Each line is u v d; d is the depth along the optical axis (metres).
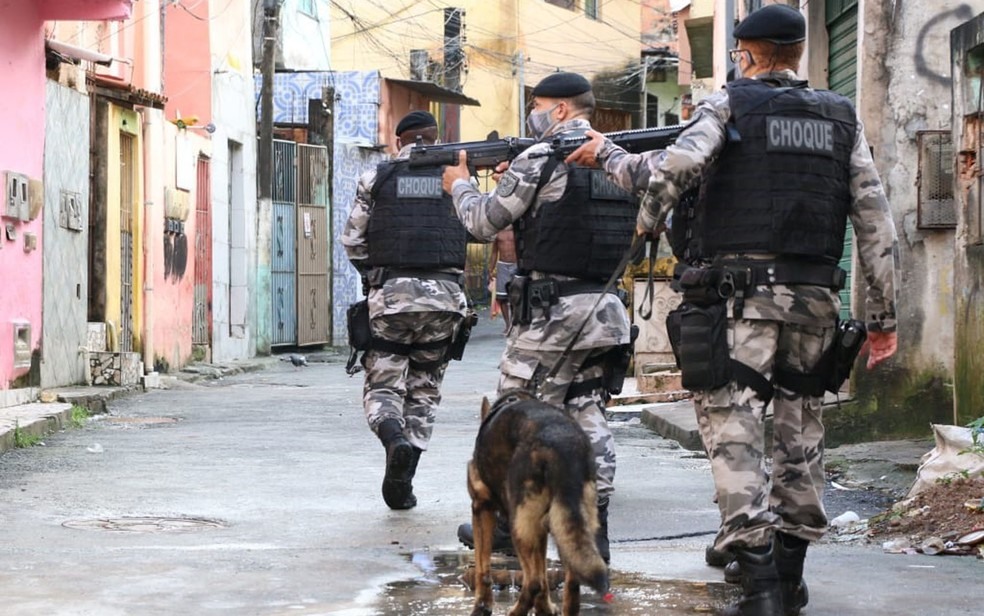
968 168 11.55
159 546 8.80
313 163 34.91
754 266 6.49
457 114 51.88
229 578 7.77
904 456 12.48
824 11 16.55
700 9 39.78
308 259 34.62
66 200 19.36
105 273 21.72
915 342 13.65
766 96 6.54
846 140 6.67
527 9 55.22
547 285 8.01
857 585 7.55
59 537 9.09
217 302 28.92
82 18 18.38
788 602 6.85
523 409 6.57
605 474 8.01
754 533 6.41
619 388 8.25
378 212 10.53
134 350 23.47
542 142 8.09
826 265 6.59
